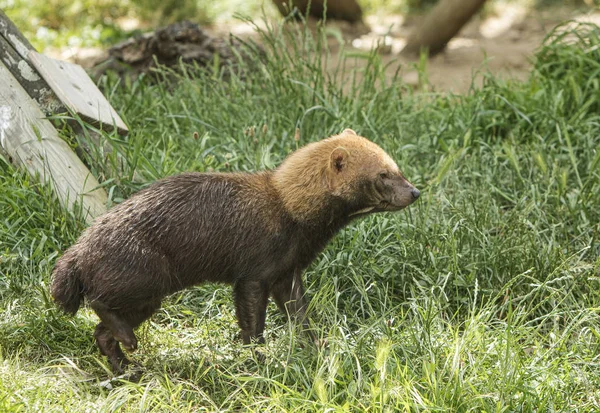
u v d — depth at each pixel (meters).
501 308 7.96
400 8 20.16
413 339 7.16
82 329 7.67
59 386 6.74
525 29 18.30
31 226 8.70
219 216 7.26
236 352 7.45
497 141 11.02
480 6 15.84
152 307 7.30
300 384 6.93
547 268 8.44
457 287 8.34
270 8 20.05
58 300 7.00
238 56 11.80
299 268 7.71
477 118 11.28
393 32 18.58
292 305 7.73
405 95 13.59
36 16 18.39
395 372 6.81
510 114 11.41
